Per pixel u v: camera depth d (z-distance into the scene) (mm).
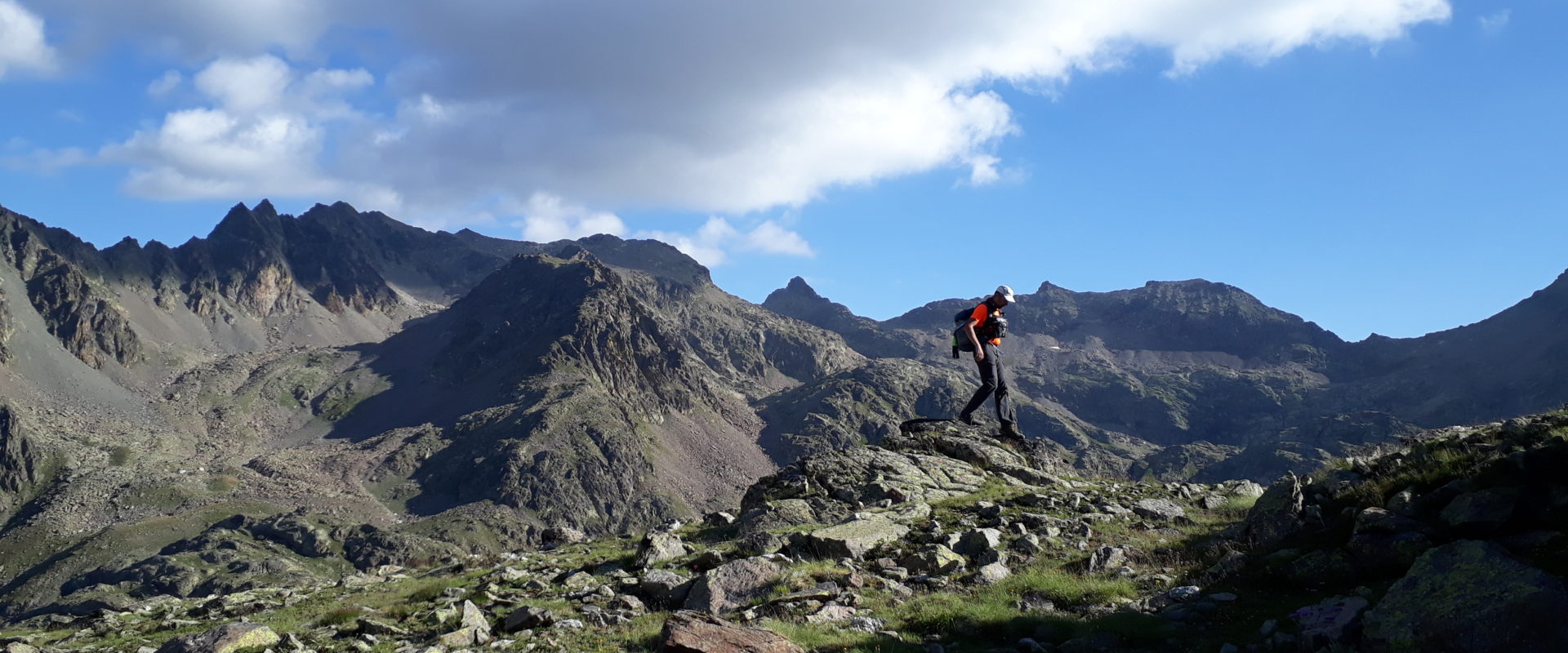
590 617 16312
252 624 16797
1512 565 9680
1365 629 10070
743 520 24891
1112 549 16656
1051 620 12867
